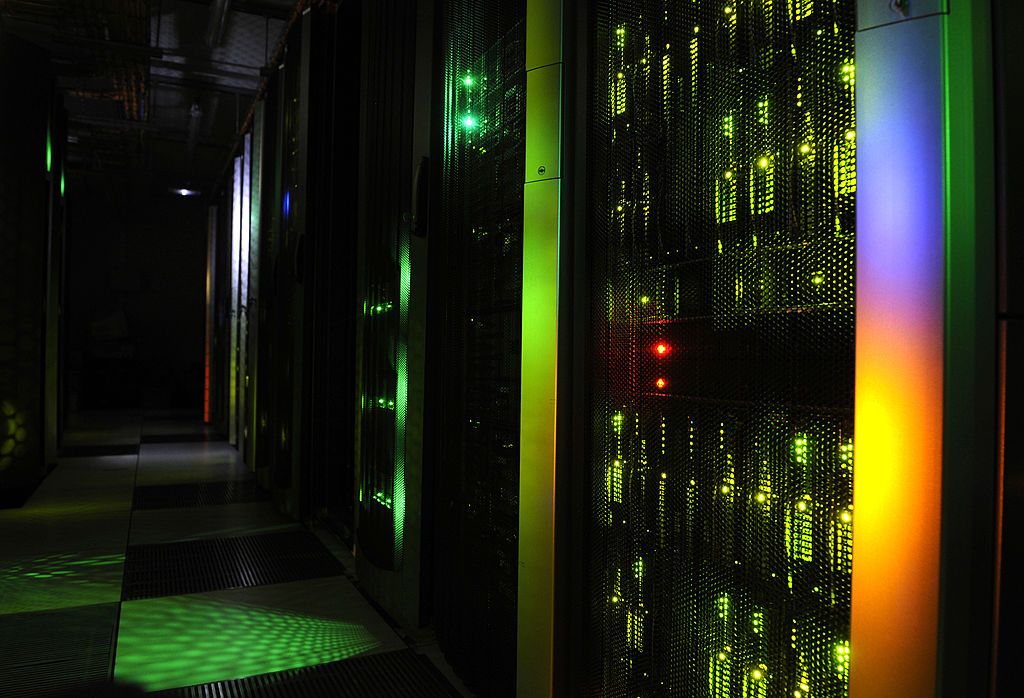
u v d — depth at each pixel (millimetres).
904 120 921
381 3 3057
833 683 1029
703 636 1275
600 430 1588
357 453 3223
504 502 1921
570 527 1666
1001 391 901
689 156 1324
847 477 1014
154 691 2082
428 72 2525
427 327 2525
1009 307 907
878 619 932
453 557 2271
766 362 1147
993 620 904
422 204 2514
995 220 906
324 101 4379
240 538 3953
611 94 1565
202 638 2498
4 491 5258
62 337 7691
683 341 1339
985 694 900
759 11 1174
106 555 3584
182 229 13922
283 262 4930
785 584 1109
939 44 896
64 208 7656
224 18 5875
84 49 5984
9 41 5598
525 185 1756
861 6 965
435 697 2066
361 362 3188
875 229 945
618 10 1546
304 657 2342
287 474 4551
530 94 1741
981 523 889
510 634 1860
